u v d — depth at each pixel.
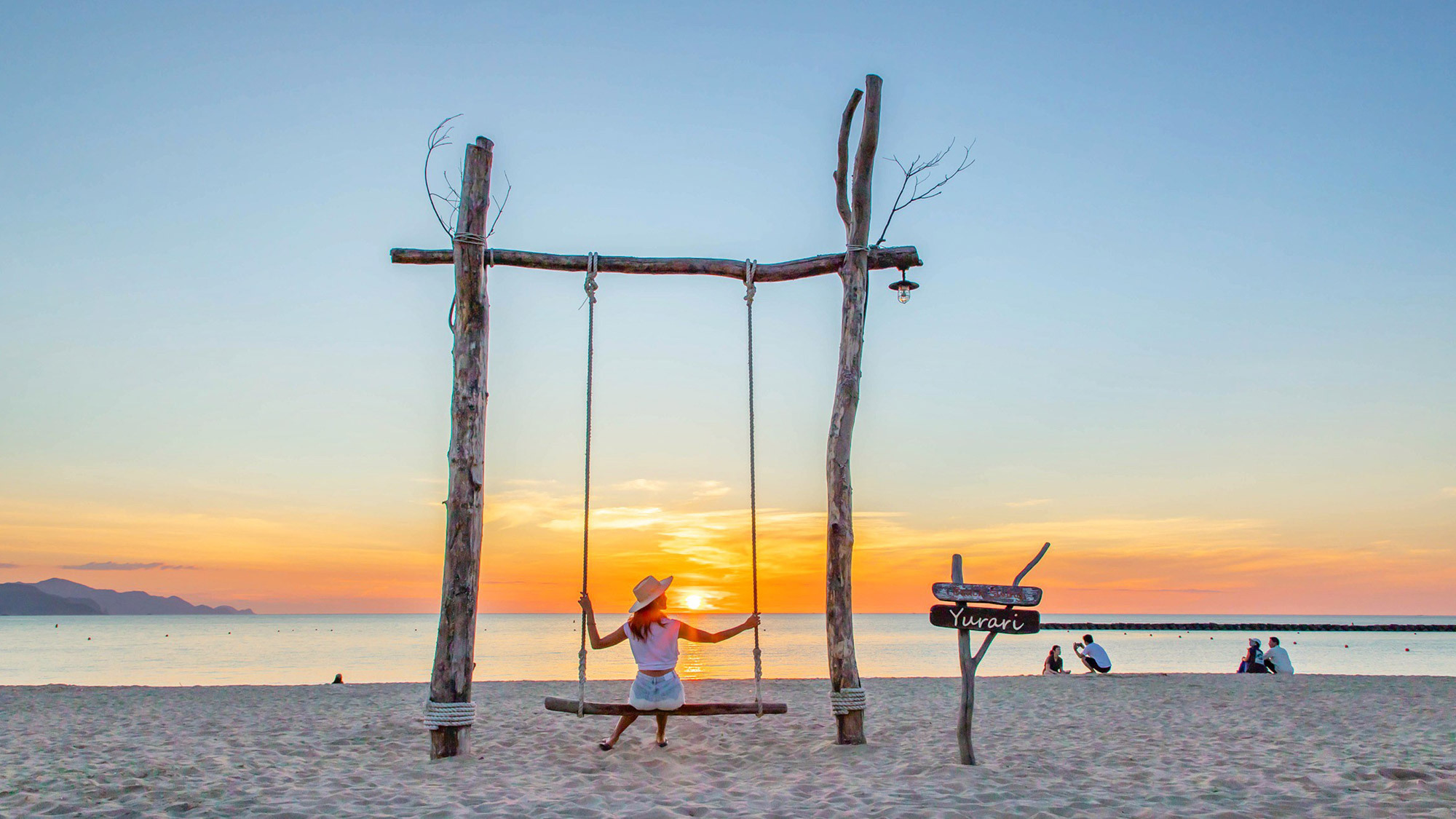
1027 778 5.56
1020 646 48.81
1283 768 5.84
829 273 7.36
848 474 7.07
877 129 7.23
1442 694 11.22
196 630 90.94
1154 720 8.76
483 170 7.00
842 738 6.84
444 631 6.51
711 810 4.82
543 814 4.69
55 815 4.72
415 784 5.55
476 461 6.69
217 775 5.88
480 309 6.88
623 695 12.29
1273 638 15.87
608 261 7.20
